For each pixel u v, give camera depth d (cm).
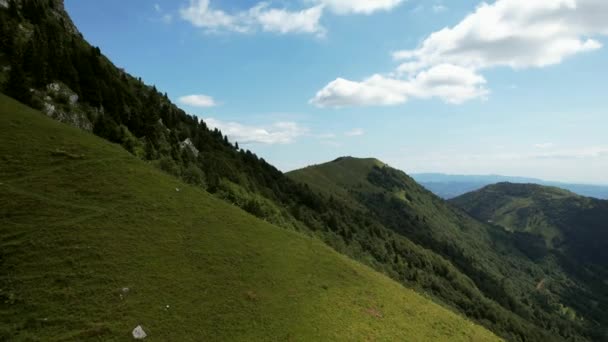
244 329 3831
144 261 4184
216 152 16700
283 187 19412
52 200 4550
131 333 3222
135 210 5038
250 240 5869
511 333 16275
